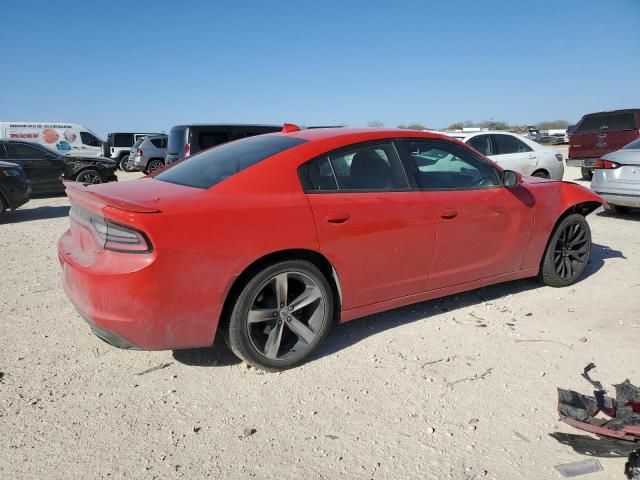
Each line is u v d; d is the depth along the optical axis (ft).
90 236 10.75
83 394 10.72
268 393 10.73
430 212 13.06
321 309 11.88
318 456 8.82
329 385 11.01
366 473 8.41
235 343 11.06
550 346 12.64
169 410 10.16
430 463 8.63
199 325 10.53
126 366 11.89
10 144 44.68
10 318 14.65
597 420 9.20
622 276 18.01
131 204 9.84
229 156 12.70
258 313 11.12
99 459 8.76
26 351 12.59
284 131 14.51
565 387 10.84
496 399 10.43
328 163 12.13
